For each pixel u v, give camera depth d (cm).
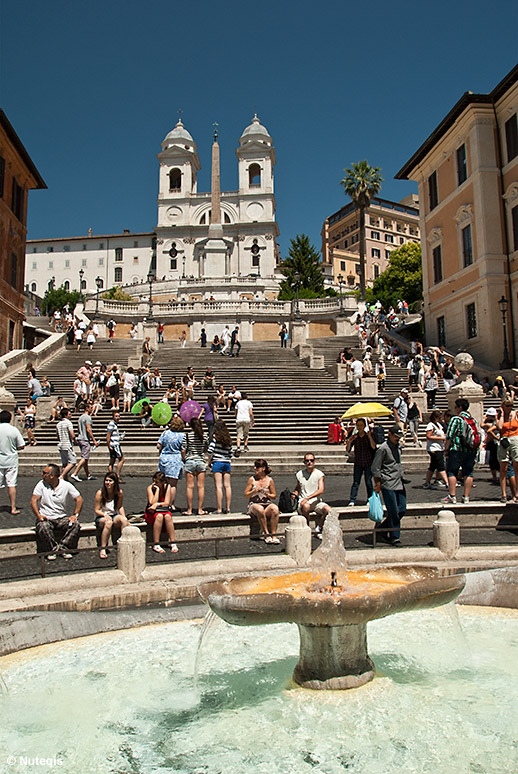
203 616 682
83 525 841
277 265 9331
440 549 820
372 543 880
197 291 6119
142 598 675
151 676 527
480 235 2748
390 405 2064
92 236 9606
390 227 10075
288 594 487
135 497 1247
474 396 1788
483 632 623
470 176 2841
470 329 2898
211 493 1312
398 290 6325
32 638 595
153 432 1886
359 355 3014
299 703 475
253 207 8769
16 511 1064
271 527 902
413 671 532
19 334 3312
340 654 504
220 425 1048
